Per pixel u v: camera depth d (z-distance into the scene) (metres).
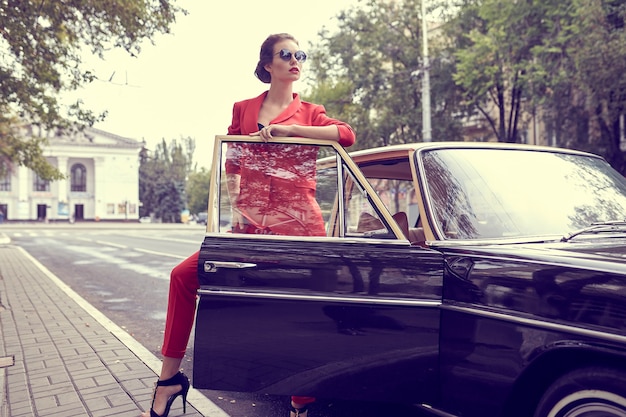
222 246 2.45
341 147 2.56
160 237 32.66
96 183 78.62
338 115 27.23
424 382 2.23
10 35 8.88
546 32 19.02
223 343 2.40
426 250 2.33
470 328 2.13
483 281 2.12
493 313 2.05
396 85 26.06
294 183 2.58
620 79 15.32
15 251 20.17
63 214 74.75
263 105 2.77
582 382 1.80
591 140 19.59
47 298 8.27
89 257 17.11
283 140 2.57
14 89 10.20
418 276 2.27
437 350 2.23
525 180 2.82
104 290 9.58
